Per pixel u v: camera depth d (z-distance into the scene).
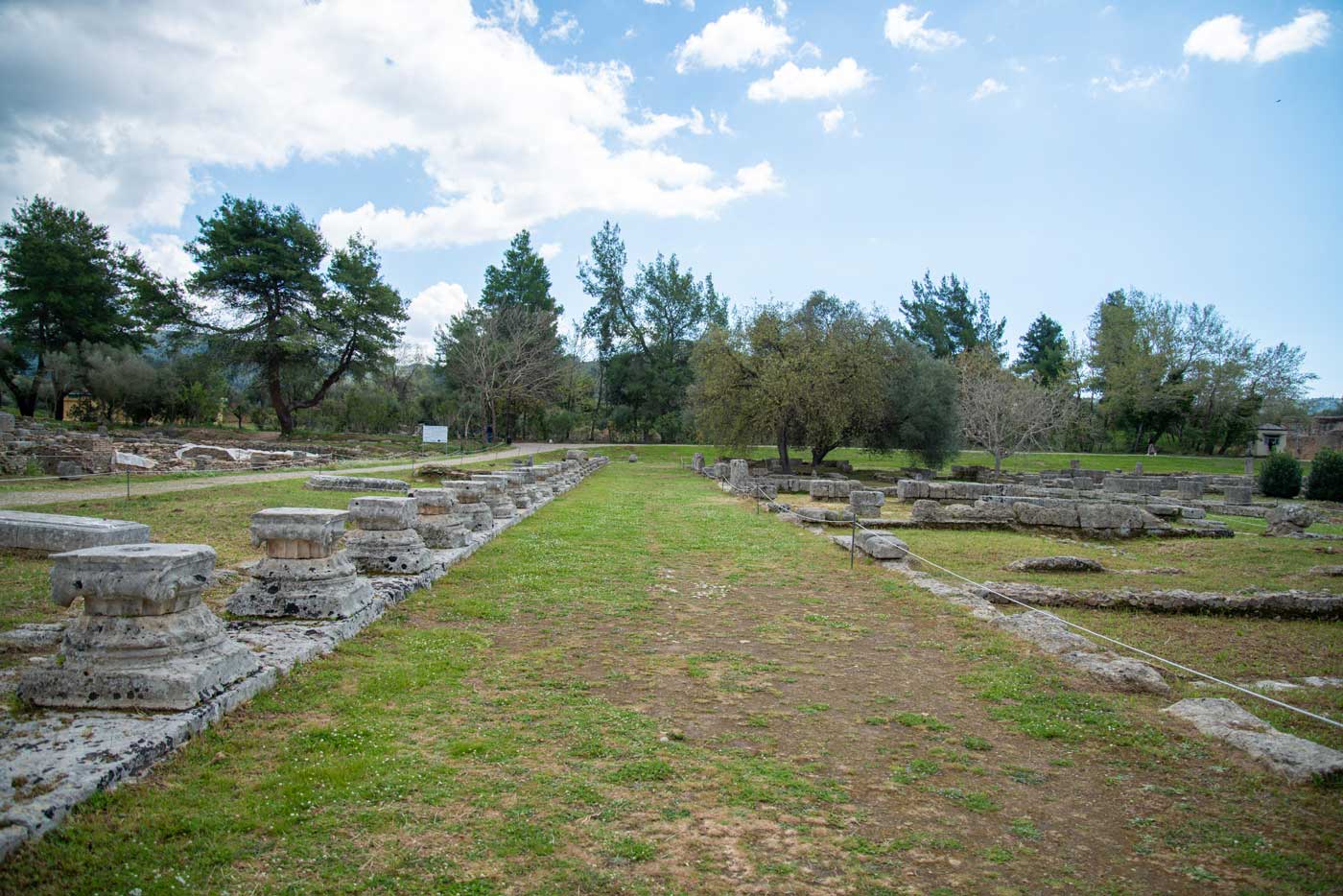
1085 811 4.12
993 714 5.64
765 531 16.52
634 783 4.29
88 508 14.00
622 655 6.95
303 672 5.83
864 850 3.63
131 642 4.69
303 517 7.03
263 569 7.09
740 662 6.86
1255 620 9.33
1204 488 33.34
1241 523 22.45
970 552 14.53
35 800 3.47
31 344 52.44
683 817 3.90
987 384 44.84
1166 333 63.03
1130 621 9.18
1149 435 68.38
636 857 3.49
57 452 23.25
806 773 4.52
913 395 39.47
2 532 8.88
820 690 6.14
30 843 3.27
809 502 24.64
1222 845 3.75
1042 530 17.77
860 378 35.22
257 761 4.35
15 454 22.86
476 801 4.00
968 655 7.22
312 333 52.12
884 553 12.42
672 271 71.06
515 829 3.71
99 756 3.93
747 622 8.45
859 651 7.35
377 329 56.22
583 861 3.44
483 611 8.24
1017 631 8.09
